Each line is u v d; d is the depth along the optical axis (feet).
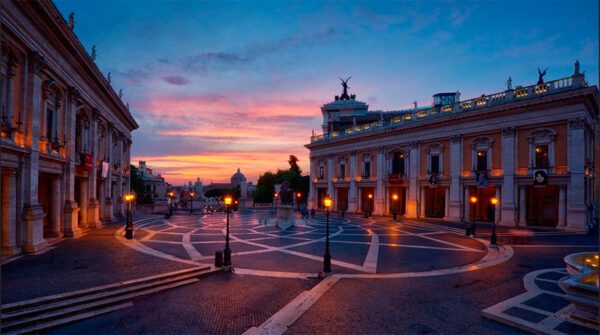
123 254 55.72
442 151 131.13
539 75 108.37
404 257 59.36
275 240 77.36
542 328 27.78
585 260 35.70
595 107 101.76
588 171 100.12
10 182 51.47
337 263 54.39
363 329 28.99
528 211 120.16
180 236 80.94
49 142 63.10
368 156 165.07
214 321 31.14
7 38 49.08
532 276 45.14
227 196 49.67
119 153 124.67
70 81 71.36
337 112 220.84
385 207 155.12
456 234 89.81
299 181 259.60
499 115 111.75
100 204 102.83
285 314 32.35
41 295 33.88
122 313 33.01
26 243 54.24
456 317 31.65
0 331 27.58
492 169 114.62
